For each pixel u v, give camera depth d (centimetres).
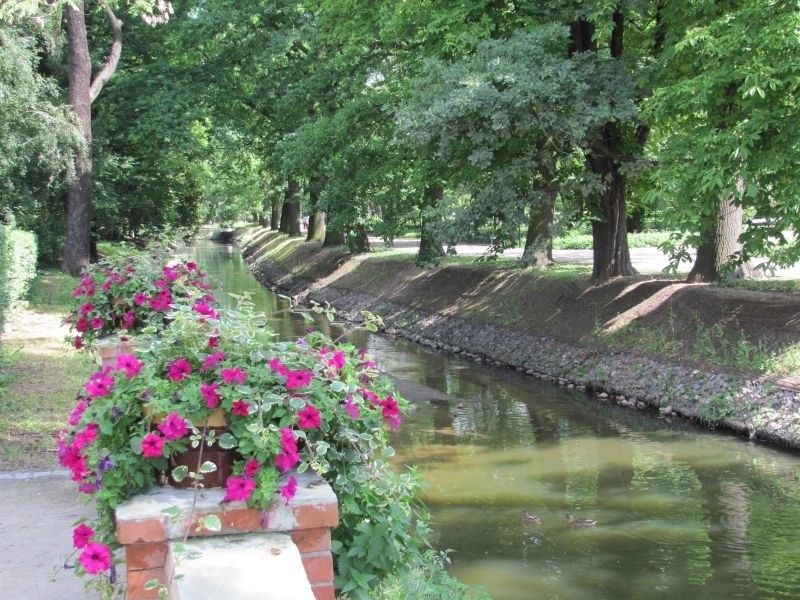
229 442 311
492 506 972
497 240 1786
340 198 2717
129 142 3447
